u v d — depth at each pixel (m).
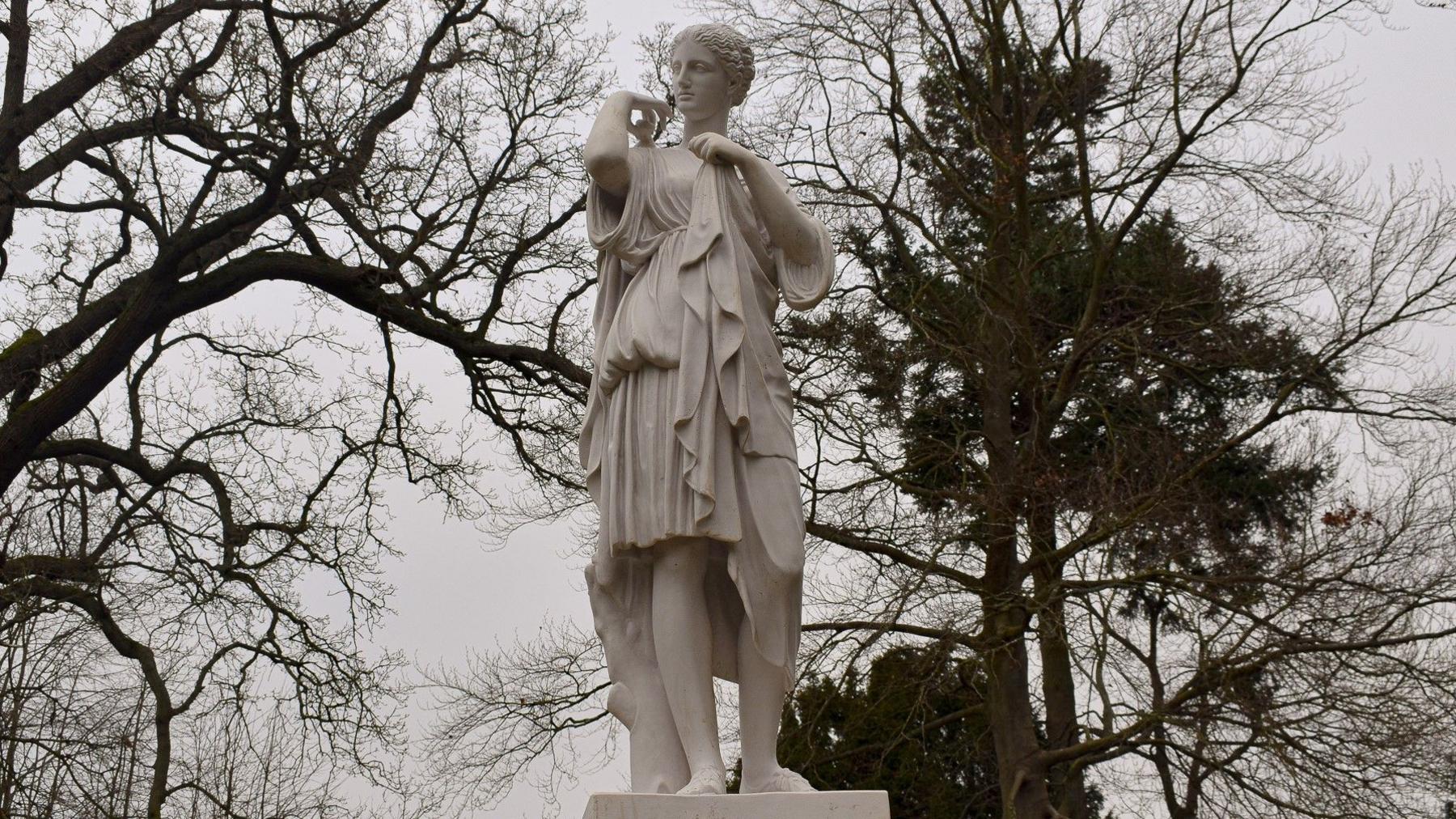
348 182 11.58
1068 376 12.52
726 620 4.35
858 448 12.09
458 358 13.14
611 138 4.46
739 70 4.71
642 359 4.29
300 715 12.71
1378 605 10.72
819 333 12.21
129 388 13.16
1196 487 11.57
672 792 4.18
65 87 12.05
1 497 11.84
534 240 12.62
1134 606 12.61
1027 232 12.99
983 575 12.16
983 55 13.58
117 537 12.30
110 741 10.88
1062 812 11.79
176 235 11.80
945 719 12.74
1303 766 10.24
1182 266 13.01
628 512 4.23
